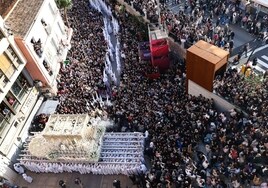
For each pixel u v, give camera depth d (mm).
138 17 43188
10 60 31734
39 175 31391
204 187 24797
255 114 26266
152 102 31141
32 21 34562
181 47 36781
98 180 29562
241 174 24578
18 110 33219
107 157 29047
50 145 29656
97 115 31844
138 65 37531
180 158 26500
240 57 33781
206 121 28031
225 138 26141
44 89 36625
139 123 29875
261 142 24844
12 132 32062
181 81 33969
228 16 38156
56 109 34625
